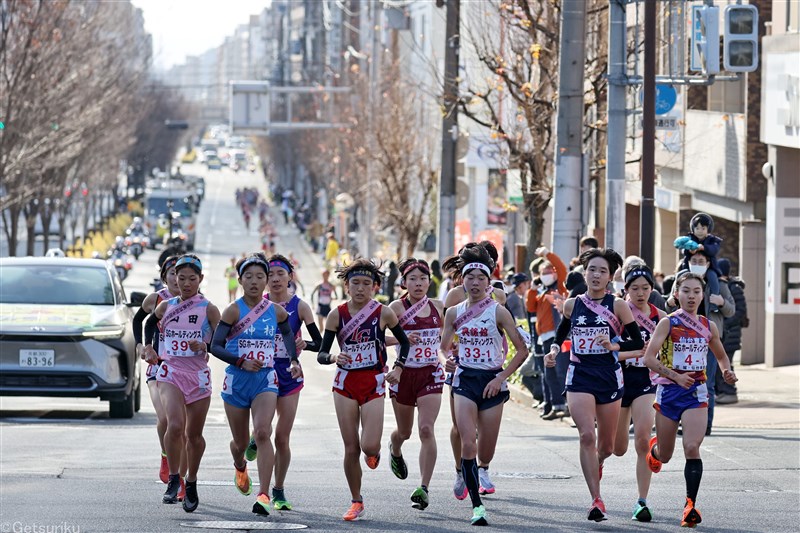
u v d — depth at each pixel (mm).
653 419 28156
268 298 29156
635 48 56375
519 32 72438
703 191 84438
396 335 28344
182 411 28516
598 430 28469
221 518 27219
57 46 106562
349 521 27047
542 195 71625
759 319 73625
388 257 150500
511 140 72625
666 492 31969
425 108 133375
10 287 49750
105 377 47625
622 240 51688
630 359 28438
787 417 47781
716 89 83375
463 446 27328
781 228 69438
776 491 32094
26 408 54250
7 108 99812
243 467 28844
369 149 132625
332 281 151750
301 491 31953
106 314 49000
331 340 28094
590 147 75688
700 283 27578
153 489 31516
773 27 70375
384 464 38594
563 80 53219
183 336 28625
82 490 31281
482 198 138000
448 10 82062
